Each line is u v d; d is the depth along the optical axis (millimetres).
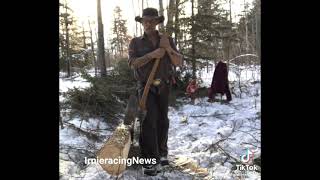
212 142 6230
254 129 7234
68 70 12117
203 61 16391
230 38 15461
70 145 5836
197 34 14008
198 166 5016
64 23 16531
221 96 11766
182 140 6840
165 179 4484
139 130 4766
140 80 4668
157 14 4672
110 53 23781
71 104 7543
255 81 14305
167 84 4691
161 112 4715
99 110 7773
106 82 9203
